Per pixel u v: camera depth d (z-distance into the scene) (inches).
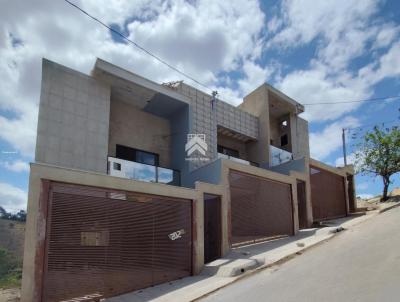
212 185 540.7
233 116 826.8
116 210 426.6
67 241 380.5
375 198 1012.5
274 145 963.3
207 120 745.0
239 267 442.0
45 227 368.2
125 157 663.8
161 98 675.4
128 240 428.8
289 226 659.4
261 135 871.7
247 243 574.6
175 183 669.9
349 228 609.3
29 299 344.2
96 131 579.2
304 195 729.0
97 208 411.5
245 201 591.8
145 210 454.9
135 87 633.6
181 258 476.4
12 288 406.0
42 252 360.8
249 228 583.8
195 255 487.8
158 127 724.0
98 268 396.5
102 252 404.2
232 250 542.0
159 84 655.8
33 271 351.9
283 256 474.0
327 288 307.3
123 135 668.7
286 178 679.7
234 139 872.3
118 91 644.1
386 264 344.5
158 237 458.6
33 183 370.9
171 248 468.4
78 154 551.2
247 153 887.7
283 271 404.5
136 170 617.3
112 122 659.4
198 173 624.4
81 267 384.2
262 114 884.0
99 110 590.6
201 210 514.3
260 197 620.1
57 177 385.7
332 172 834.2
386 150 878.4
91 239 399.5
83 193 405.1
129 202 441.4
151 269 441.4
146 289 425.4
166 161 715.4
